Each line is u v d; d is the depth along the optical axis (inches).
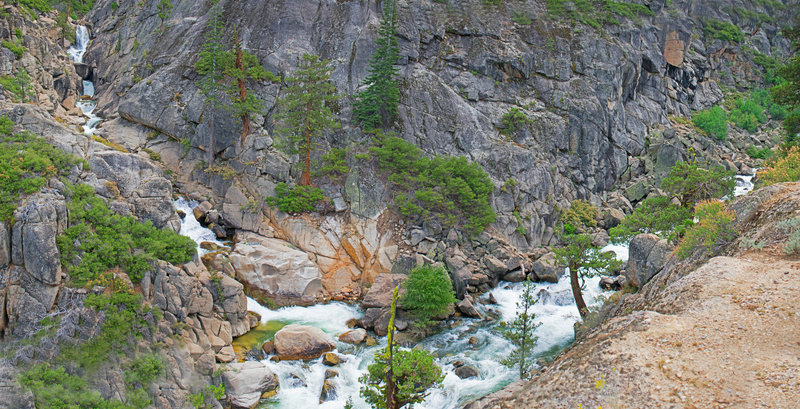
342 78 2378.2
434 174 2062.0
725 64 3799.2
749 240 907.4
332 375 1325.0
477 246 2014.0
